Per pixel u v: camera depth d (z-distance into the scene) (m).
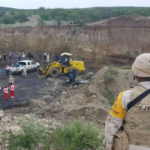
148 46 36.78
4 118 9.09
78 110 15.84
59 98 20.30
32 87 24.03
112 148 2.80
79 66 29.52
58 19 63.75
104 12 66.94
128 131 2.70
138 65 2.70
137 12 66.00
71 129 7.37
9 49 44.97
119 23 39.31
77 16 66.38
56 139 7.30
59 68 28.89
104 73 21.64
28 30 46.59
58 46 41.53
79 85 24.22
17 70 29.88
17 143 6.82
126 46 37.72
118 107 2.70
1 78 28.53
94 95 18.94
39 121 9.39
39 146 6.95
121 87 19.95
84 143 7.02
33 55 41.56
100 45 38.72
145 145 2.65
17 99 19.81
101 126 12.45
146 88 2.64
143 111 2.58
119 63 36.75
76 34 40.94
